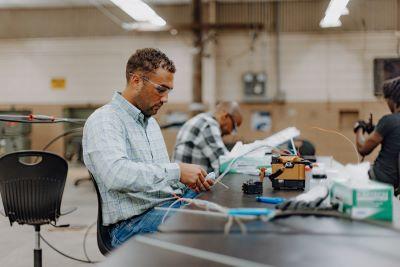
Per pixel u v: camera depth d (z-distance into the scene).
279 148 2.42
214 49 8.33
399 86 2.87
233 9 8.33
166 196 1.82
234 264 0.81
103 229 1.74
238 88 8.38
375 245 0.92
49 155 2.05
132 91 1.83
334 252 0.88
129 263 0.83
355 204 1.13
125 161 1.60
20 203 2.06
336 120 8.14
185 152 2.84
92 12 8.64
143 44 8.55
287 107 8.27
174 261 0.84
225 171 2.05
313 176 1.81
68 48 8.73
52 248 3.20
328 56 8.16
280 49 8.27
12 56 8.87
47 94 8.80
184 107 8.42
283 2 8.21
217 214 1.18
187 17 8.42
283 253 0.87
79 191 6.11
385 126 2.79
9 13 8.81
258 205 1.36
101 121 1.70
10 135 8.21
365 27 8.02
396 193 2.65
